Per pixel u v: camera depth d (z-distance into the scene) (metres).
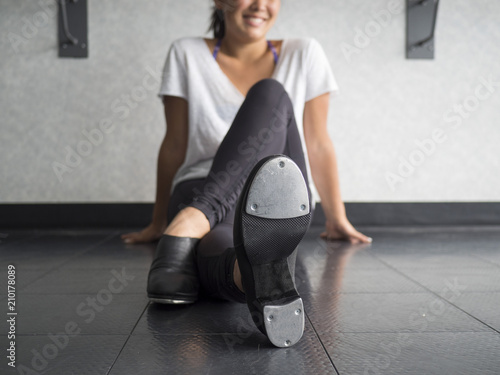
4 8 3.20
